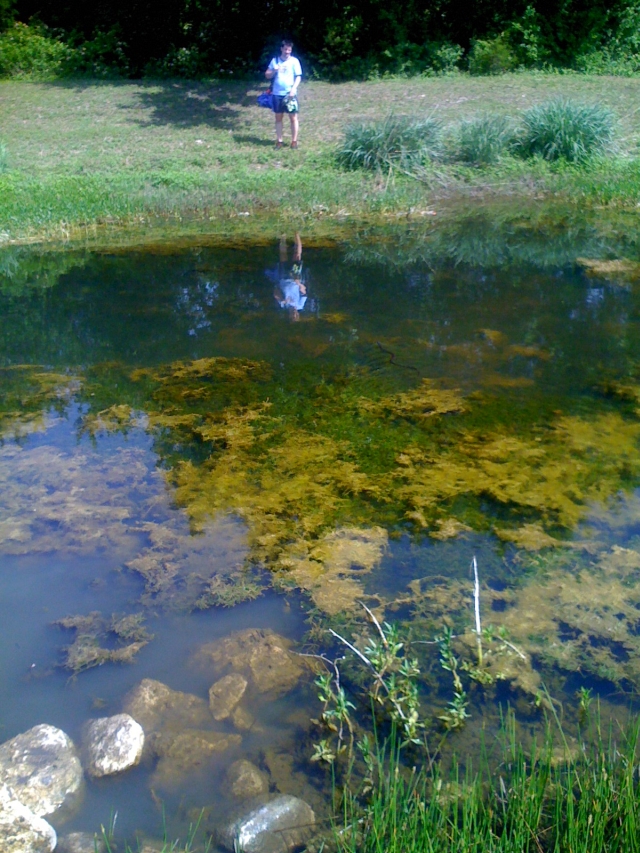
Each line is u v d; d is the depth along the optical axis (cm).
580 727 282
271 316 730
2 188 1148
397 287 805
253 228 1042
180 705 297
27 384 598
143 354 652
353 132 1270
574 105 1328
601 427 500
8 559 388
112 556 389
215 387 582
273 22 1998
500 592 350
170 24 2061
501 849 229
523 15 1991
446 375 590
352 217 1085
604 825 232
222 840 245
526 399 544
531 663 311
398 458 467
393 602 349
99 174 1245
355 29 1941
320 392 568
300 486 441
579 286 793
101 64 2055
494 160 1274
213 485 445
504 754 271
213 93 1798
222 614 347
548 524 397
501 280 820
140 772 272
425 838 229
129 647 328
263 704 299
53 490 448
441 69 1966
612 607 337
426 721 289
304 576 367
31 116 1644
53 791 260
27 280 858
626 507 409
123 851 242
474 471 449
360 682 308
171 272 872
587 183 1175
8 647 330
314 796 262
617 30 2017
